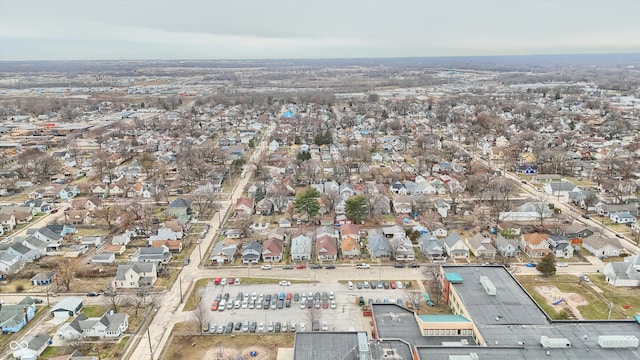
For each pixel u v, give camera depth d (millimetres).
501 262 109500
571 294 94250
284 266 108625
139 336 81500
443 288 92312
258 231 129750
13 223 133125
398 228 124938
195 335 81688
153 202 154625
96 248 119562
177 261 111812
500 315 76188
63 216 142000
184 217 136625
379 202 141500
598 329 71875
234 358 75062
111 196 161750
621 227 129000
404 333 75562
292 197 155000
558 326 72875
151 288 98625
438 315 80250
